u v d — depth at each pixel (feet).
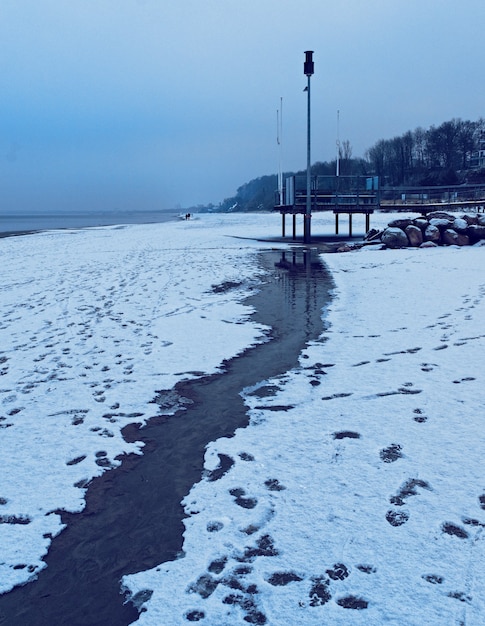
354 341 26.86
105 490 13.70
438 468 13.78
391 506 12.22
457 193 167.02
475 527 11.33
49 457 15.48
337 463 14.35
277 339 28.02
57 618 9.52
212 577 10.28
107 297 41.57
